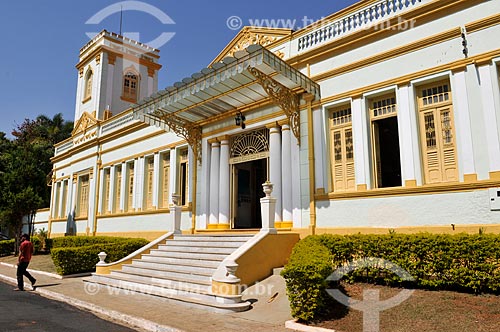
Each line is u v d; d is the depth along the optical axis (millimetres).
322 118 10773
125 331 6312
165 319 6723
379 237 7902
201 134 14266
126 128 18500
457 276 6711
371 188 9570
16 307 8016
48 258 17469
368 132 9891
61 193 23547
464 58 8508
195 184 14164
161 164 16656
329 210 10180
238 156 13117
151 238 15992
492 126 7949
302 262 6605
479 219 7836
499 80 8148
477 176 8000
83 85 24766
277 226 11164
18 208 19625
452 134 8664
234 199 13102
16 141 36875
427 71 8992
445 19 8992
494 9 8336
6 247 21219
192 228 13883
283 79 10258
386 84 9648
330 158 10586
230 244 10492
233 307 7176
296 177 10977
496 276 6379
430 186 8539
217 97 11555
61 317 7184
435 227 8359
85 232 20031
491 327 5293
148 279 10000
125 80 24484
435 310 6109
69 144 23703
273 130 11820
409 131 9102
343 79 10531
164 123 13469
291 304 6398
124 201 18016
